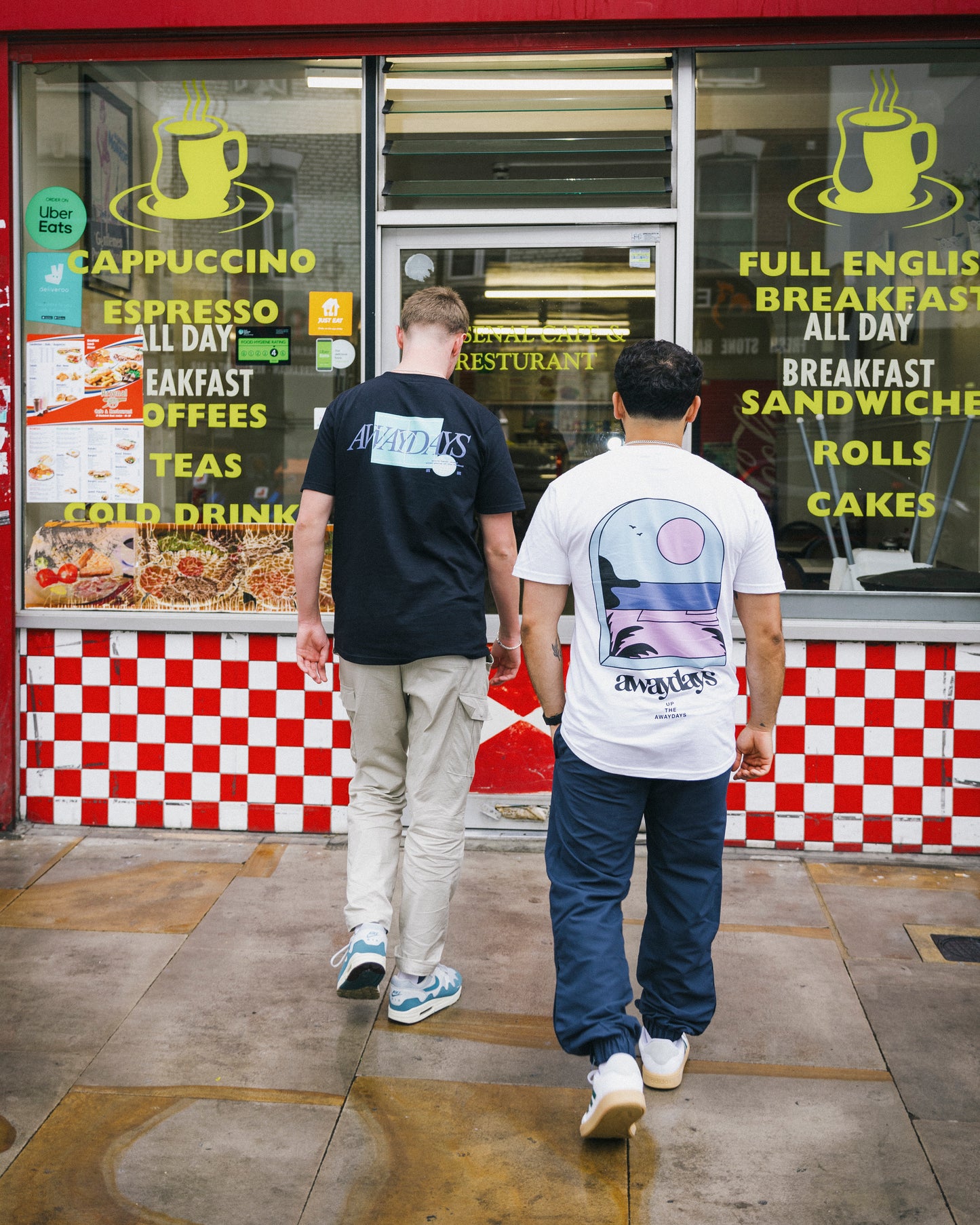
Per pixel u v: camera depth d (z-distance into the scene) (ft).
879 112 13.42
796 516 13.80
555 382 14.02
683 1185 7.73
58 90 14.01
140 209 14.05
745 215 13.61
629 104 13.62
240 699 14.10
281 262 14.03
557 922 8.18
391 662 9.55
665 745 7.89
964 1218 7.39
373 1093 8.75
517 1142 8.18
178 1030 9.59
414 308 9.87
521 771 14.10
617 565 7.89
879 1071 9.11
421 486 9.46
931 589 13.74
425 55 13.56
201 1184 7.66
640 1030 8.09
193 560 14.25
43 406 14.24
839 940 11.49
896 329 13.61
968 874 13.24
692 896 8.41
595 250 13.83
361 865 9.77
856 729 13.61
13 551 14.12
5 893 12.37
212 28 13.48
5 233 13.94
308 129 13.89
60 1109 8.46
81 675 14.19
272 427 14.15
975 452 13.67
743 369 13.73
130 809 14.28
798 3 12.92
